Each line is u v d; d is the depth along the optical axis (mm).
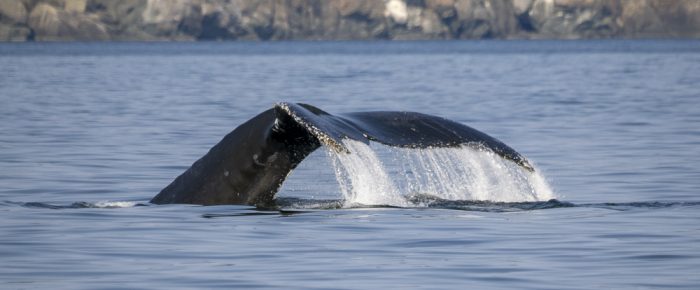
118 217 53469
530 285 40844
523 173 63969
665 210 56875
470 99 156375
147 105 146000
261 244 47625
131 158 83750
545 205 57531
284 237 48938
